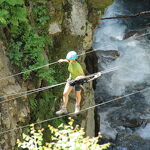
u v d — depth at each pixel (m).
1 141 29.50
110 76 52.34
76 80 26.97
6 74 30.16
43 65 33.53
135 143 47.16
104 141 47.75
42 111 35.12
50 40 36.34
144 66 54.16
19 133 31.31
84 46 40.31
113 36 57.62
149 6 65.62
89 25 39.75
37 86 34.06
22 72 30.00
